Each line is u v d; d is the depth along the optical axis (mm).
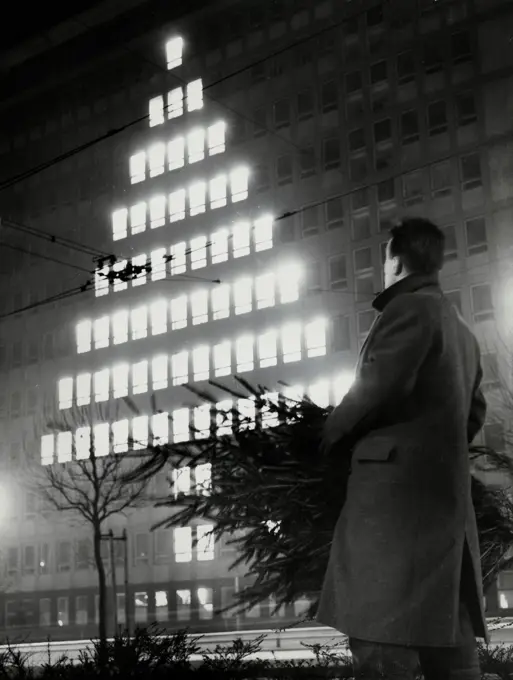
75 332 68750
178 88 67625
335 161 59812
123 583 61500
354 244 57938
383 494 2770
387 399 2781
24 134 75125
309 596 3471
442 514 2748
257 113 63781
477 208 53750
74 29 72438
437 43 57125
